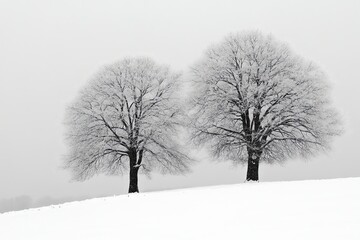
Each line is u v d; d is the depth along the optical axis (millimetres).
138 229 11312
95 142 32031
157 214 13664
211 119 31703
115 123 32125
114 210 16000
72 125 33062
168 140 33281
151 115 32500
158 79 34062
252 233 9312
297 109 30188
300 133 31344
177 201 16484
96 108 32094
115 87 33094
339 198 12977
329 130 30500
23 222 15836
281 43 32594
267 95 30578
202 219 11797
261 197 15047
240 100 30953
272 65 31594
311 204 12328
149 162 33531
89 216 15258
